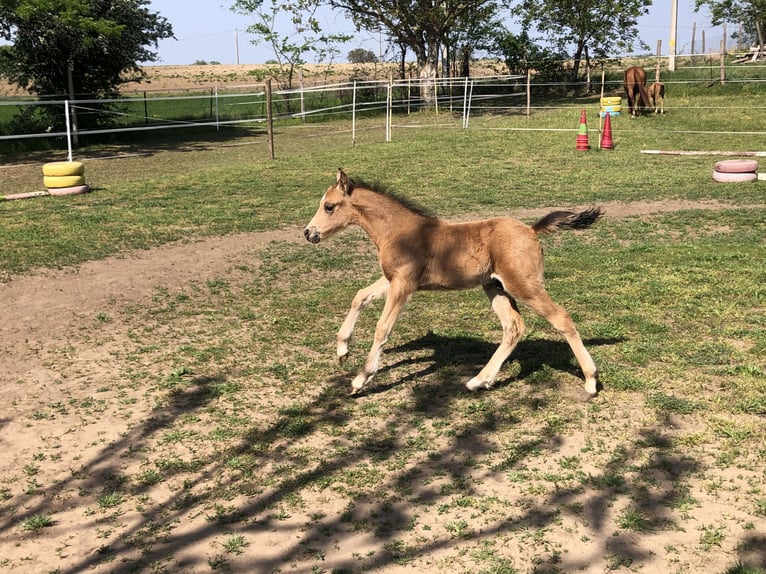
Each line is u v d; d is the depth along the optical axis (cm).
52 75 2677
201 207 1357
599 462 469
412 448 498
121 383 620
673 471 454
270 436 520
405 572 372
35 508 438
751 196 1393
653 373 601
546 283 873
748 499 421
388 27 3472
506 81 3938
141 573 377
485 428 523
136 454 499
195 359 673
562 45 3838
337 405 570
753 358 625
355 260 1038
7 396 596
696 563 370
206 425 540
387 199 580
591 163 1809
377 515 422
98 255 1020
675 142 2103
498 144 2147
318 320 780
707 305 766
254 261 1024
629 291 827
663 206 1337
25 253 1015
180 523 420
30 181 1773
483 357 662
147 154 2288
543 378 605
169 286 905
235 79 6059
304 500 439
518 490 442
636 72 2603
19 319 779
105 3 2653
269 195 1477
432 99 3475
